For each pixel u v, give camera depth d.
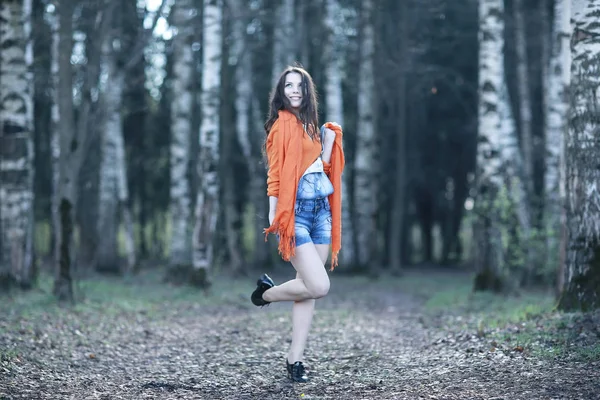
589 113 6.53
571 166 6.66
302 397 4.25
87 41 12.25
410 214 28.75
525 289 12.55
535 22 20.03
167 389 4.57
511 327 6.26
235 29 19.27
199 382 4.79
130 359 5.73
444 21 21.69
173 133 15.66
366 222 19.75
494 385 4.25
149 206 28.47
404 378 4.68
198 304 10.76
